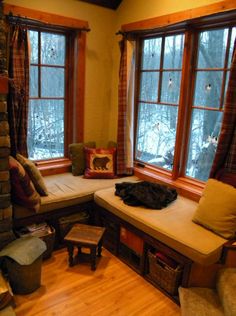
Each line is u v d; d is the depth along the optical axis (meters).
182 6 2.72
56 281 2.40
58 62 3.32
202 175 2.91
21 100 2.86
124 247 2.78
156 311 2.14
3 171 2.25
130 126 3.41
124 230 2.69
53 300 2.19
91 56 3.45
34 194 2.54
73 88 3.45
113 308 2.15
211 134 2.78
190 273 2.16
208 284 2.23
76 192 2.90
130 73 3.30
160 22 2.88
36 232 2.60
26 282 2.19
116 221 2.73
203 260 2.00
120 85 3.32
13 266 2.14
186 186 2.93
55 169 3.42
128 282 2.45
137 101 3.48
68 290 2.30
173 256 2.23
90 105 3.59
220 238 2.15
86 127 3.61
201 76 2.79
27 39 2.84
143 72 3.38
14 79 2.80
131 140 3.43
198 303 2.06
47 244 2.64
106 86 3.69
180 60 2.94
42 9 2.95
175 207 2.65
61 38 3.29
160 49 3.13
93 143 3.62
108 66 3.65
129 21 3.36
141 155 3.56
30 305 2.12
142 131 3.51
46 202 2.67
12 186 2.40
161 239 2.27
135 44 3.32
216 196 2.26
